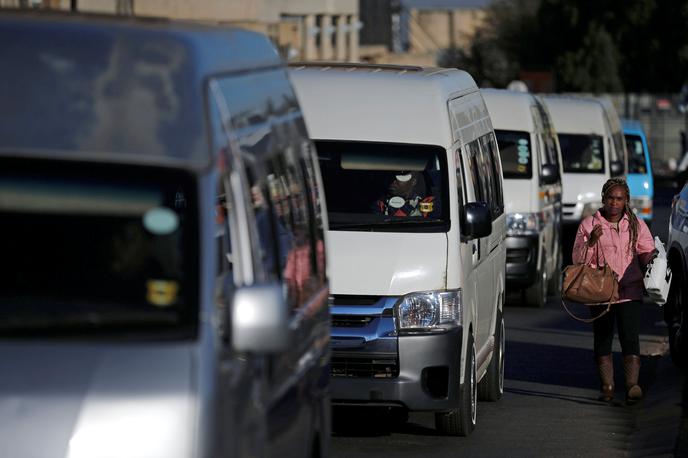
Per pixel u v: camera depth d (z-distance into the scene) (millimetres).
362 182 26984
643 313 51250
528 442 27031
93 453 11922
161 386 12188
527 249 52094
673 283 36188
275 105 16469
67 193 13133
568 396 32656
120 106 13078
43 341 12539
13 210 13125
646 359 39031
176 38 13508
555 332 45094
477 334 28391
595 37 183625
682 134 145000
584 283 30250
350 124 27547
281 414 14891
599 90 183625
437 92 27859
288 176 16609
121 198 13094
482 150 31703
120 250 13000
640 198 85562
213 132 13172
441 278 25969
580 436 27750
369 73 28250
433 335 25641
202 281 12812
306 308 16609
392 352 25547
